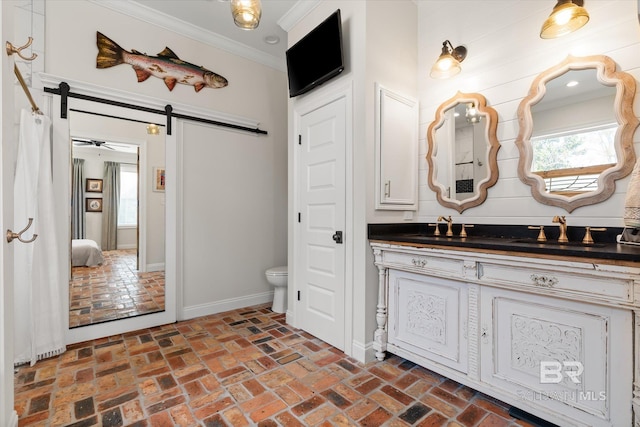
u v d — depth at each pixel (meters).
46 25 2.24
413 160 2.40
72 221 2.36
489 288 1.56
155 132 2.72
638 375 1.14
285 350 2.22
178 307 2.83
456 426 1.42
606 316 1.22
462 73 2.25
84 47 2.39
